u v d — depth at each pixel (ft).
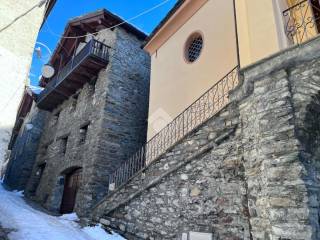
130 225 19.16
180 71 25.32
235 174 13.67
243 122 13.51
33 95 54.80
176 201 16.43
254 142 12.32
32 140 52.16
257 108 12.16
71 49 43.47
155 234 16.98
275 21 13.62
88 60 33.04
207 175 15.14
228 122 14.97
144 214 18.39
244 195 12.89
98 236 19.85
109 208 21.67
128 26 35.99
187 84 23.91
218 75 20.95
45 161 42.29
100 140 29.45
